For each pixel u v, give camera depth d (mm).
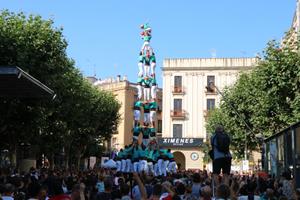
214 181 11719
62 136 39688
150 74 29750
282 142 23156
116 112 53406
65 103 35812
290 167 20797
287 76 26719
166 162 27109
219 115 50156
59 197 10414
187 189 12289
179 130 67250
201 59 67188
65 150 45156
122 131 74812
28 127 28000
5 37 25625
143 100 29328
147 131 28875
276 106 28453
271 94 27688
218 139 11953
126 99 75875
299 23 44594
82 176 23859
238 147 48031
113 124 53000
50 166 44625
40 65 26688
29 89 13703
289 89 27031
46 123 35094
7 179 14203
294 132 19469
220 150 11906
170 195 10086
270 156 28859
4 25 26719
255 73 33375
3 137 29156
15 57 25328
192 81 67188
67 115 37625
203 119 66250
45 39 27312
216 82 66250
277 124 30656
